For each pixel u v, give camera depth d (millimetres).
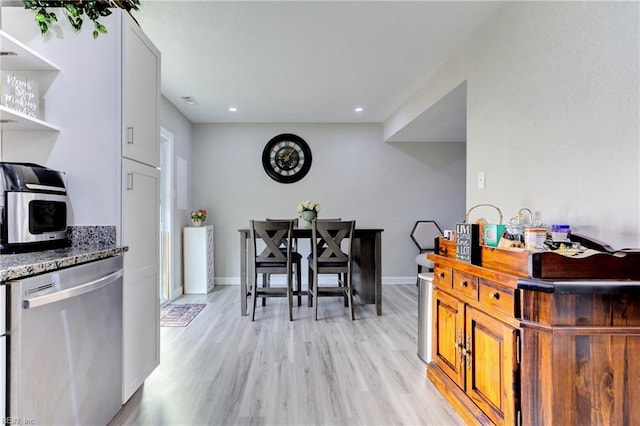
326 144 5066
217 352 2498
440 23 2357
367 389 1961
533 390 1236
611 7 1423
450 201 5145
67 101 1711
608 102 1437
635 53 1323
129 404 1785
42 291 1160
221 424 1630
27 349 1097
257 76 3268
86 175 1705
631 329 1185
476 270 1541
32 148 1706
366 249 3961
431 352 2252
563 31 1677
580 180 1582
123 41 1720
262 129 5020
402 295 4391
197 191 4977
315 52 2777
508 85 2123
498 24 2217
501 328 1387
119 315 1663
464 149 5125
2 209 1421
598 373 1185
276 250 3314
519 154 2020
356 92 3725
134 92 1811
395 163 5113
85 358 1399
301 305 3885
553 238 1459
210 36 2510
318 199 5059
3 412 1046
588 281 1161
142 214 1905
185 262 4434
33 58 1575
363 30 2439
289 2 2111
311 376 2117
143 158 1911
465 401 1660
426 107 3422
